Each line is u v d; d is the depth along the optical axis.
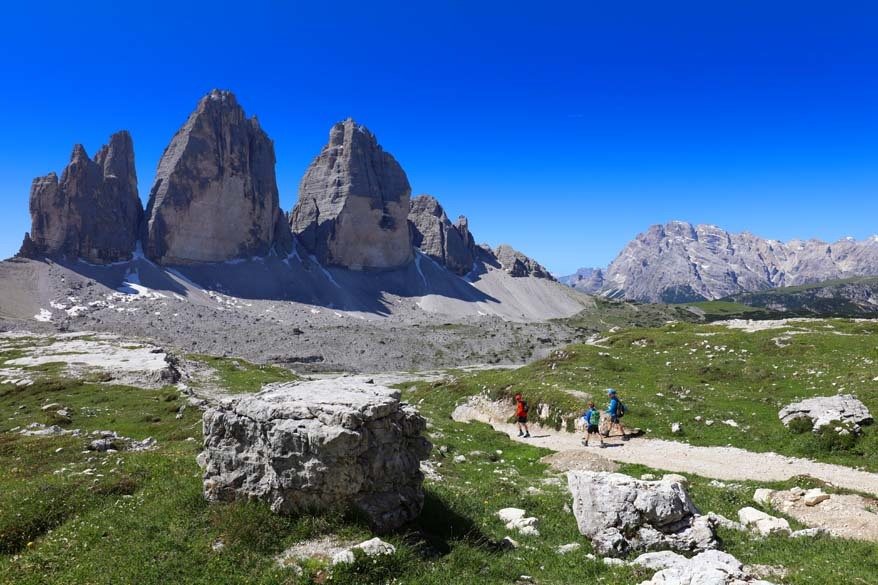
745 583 11.42
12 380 55.56
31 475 21.84
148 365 62.25
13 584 12.10
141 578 12.12
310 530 13.71
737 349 53.56
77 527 15.09
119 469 20.72
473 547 14.66
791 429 30.52
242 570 12.41
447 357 166.38
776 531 16.69
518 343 187.25
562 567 14.02
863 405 29.94
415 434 16.50
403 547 13.33
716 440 31.39
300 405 15.00
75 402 44.56
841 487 21.48
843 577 12.46
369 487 14.52
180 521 14.58
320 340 169.50
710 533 15.16
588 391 41.22
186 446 27.17
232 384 59.00
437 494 18.12
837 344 49.53
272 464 14.54
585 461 27.55
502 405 44.59
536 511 19.05
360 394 16.19
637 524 15.27
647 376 47.47
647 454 29.47
